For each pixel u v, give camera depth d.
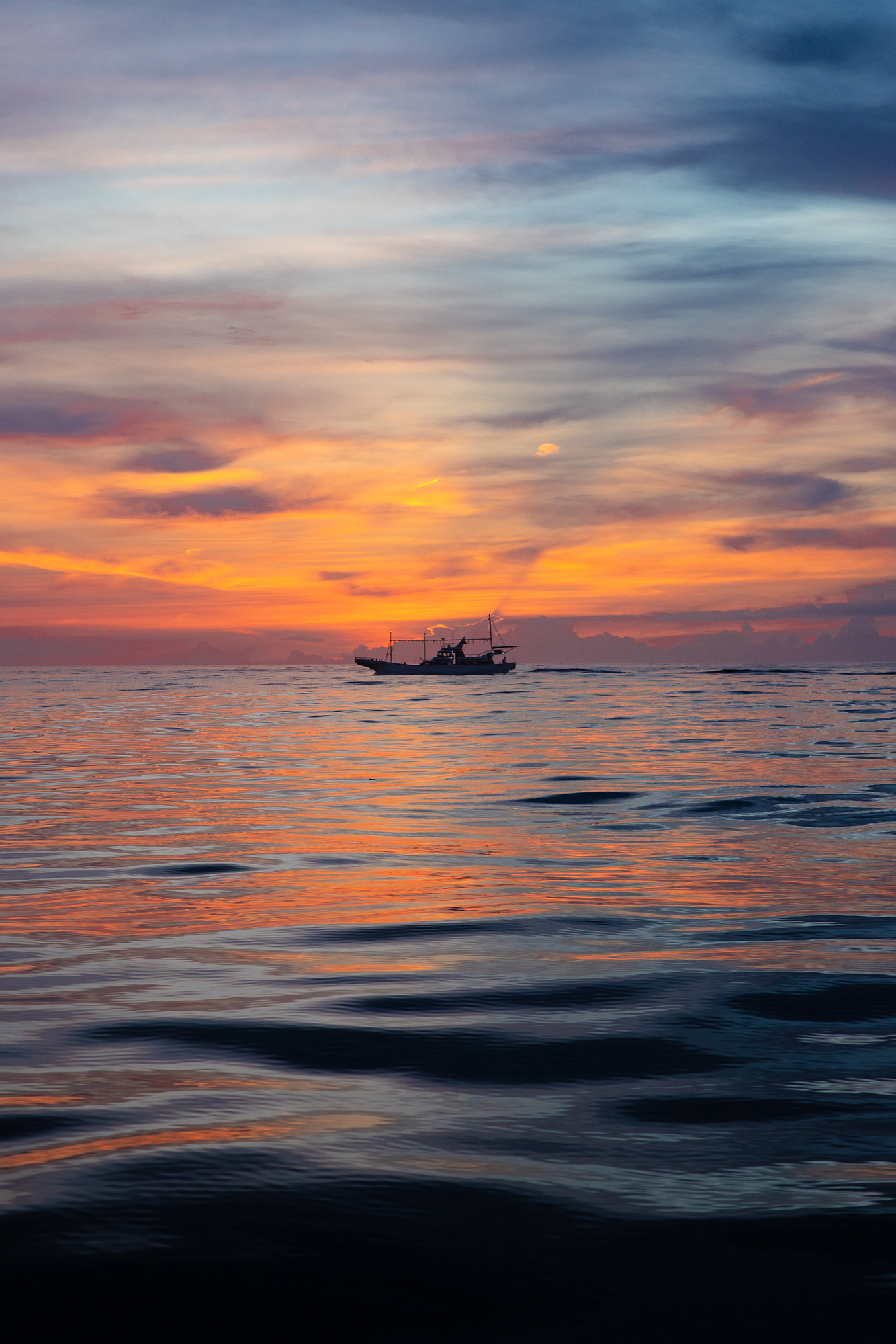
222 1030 6.90
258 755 35.34
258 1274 3.77
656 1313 3.55
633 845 15.48
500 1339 3.42
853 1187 4.46
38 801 22.02
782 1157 4.79
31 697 112.12
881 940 9.59
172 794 23.28
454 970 8.55
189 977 8.36
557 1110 5.40
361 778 26.98
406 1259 3.88
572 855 14.64
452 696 111.25
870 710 69.81
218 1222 4.12
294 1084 5.82
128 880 12.98
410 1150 4.86
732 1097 5.61
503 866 13.88
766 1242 4.00
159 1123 5.20
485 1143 4.95
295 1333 3.45
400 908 11.16
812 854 14.62
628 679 189.75
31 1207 4.24
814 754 32.69
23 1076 5.96
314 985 8.09
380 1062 6.23
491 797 22.09
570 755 33.41
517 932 10.00
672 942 9.55
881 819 18.00
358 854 14.88
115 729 53.00
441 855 14.78
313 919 10.59
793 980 8.15
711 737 41.88
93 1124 5.18
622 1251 3.94
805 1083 5.84
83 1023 7.07
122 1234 4.03
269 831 17.36
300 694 120.56
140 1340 3.41
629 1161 4.74
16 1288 3.68
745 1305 3.60
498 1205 4.30
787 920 10.49
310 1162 4.70
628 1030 6.89
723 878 12.85
